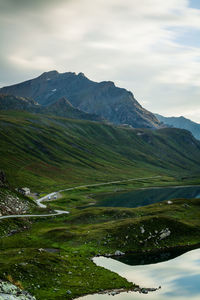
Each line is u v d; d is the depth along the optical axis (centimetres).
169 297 5756
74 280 6406
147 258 8375
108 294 5834
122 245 9288
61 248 8988
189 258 8331
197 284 6431
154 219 10688
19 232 10550
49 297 5397
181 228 10369
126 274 7075
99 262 8000
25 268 6369
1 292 3922
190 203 13875
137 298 5669
